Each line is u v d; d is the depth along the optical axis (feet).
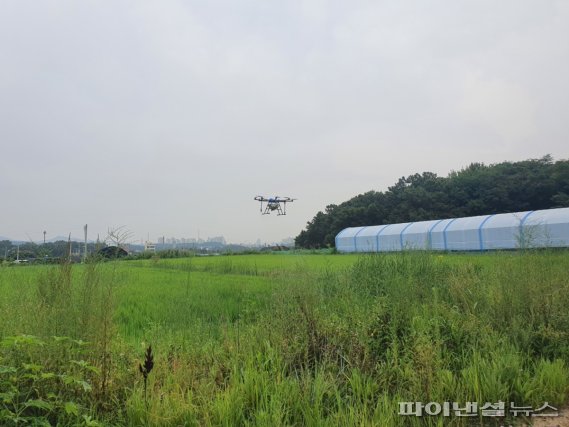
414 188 232.94
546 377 14.66
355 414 11.91
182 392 12.44
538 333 18.08
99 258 14.60
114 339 15.70
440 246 117.39
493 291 22.43
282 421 11.91
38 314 13.39
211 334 19.66
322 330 18.34
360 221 229.86
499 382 13.75
